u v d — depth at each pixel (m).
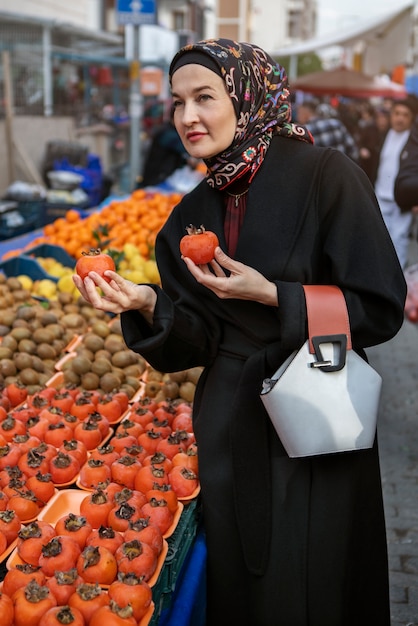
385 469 4.41
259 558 2.03
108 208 5.55
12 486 2.18
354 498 2.03
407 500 4.05
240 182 2.04
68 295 4.15
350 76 12.87
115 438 2.55
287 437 1.88
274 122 2.00
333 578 2.01
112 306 1.89
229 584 2.14
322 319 1.87
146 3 8.84
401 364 6.39
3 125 11.52
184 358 2.12
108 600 1.68
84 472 2.31
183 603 2.00
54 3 19.42
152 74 16.11
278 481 2.02
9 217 8.55
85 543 1.94
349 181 1.94
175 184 8.70
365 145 10.05
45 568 1.81
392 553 3.55
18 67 13.27
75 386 2.98
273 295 1.88
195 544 2.24
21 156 11.09
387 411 5.28
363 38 13.09
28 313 3.59
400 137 6.40
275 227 1.97
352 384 1.89
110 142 18.22
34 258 4.84
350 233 1.92
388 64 12.23
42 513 2.15
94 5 23.69
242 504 2.04
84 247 4.93
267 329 2.04
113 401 2.82
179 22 36.78
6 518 2.00
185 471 2.29
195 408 2.26
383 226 1.95
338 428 1.88
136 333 1.97
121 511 2.02
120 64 21.56
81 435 2.55
